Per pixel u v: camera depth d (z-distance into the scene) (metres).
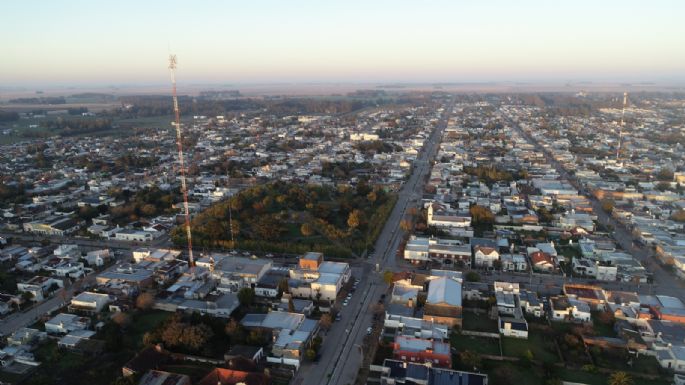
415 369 125.88
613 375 123.31
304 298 177.62
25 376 132.00
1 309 167.75
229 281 184.25
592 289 174.62
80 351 142.50
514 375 129.12
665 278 194.12
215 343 146.12
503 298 167.12
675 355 133.38
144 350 136.25
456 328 152.00
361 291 182.25
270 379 124.94
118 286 182.62
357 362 137.62
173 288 180.00
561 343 143.25
